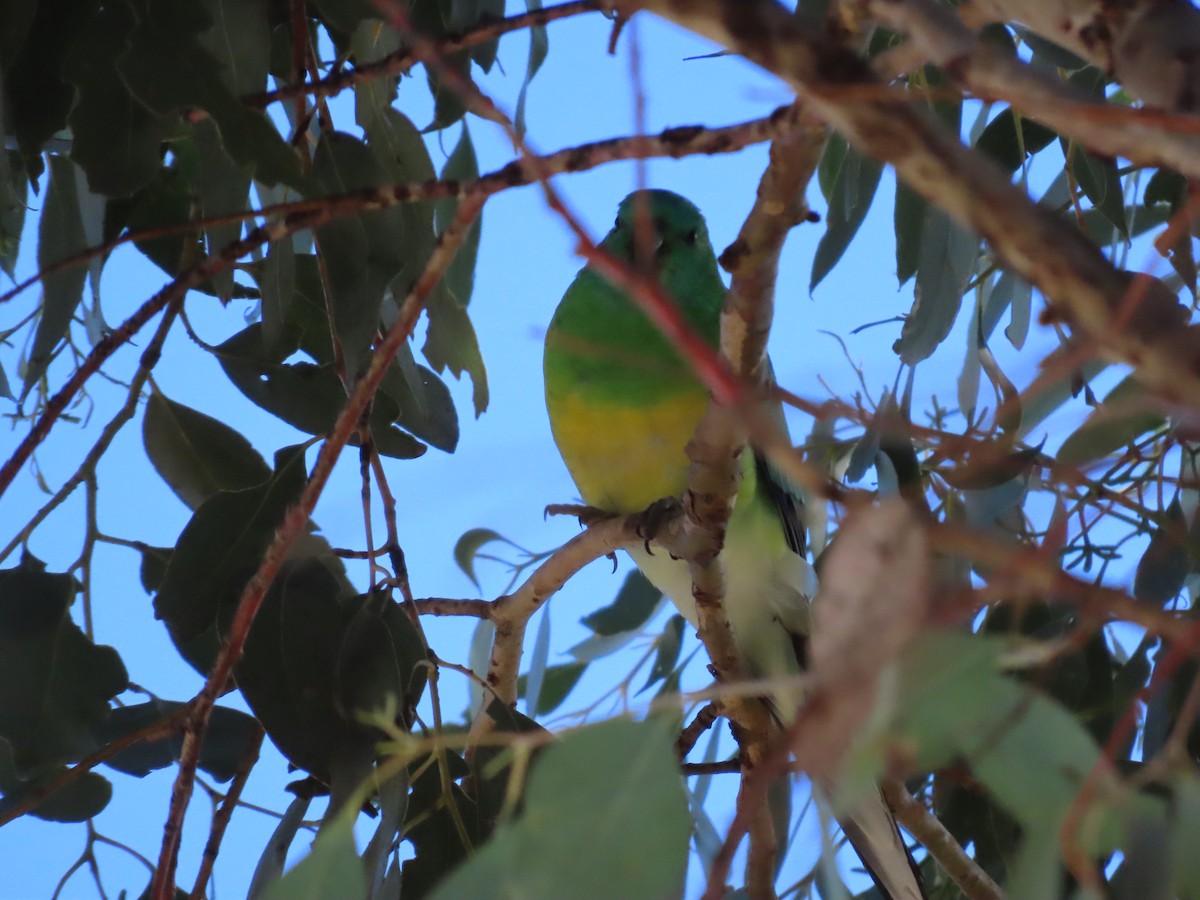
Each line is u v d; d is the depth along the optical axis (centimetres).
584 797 272
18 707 537
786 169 328
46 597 550
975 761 251
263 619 528
